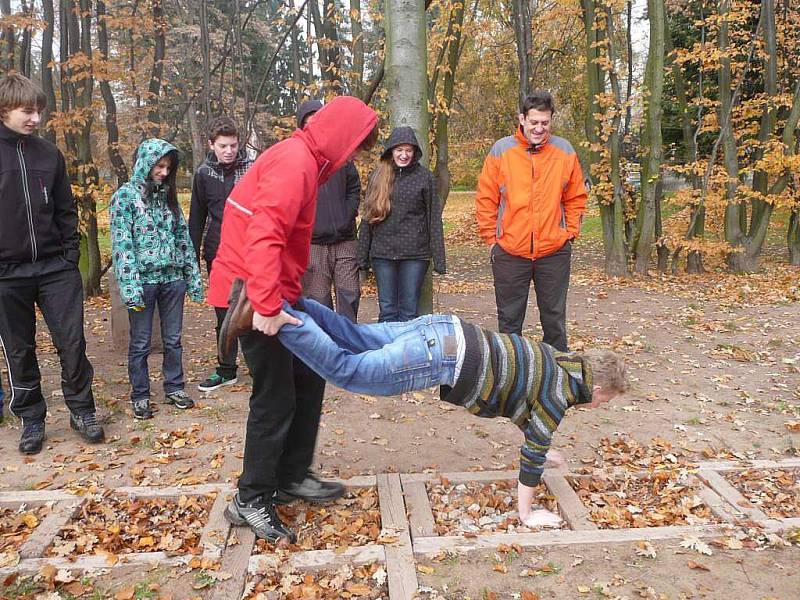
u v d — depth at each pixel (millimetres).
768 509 3334
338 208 4871
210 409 4750
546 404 2951
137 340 4535
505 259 4773
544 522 3168
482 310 8891
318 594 2662
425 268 5289
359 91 10969
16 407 3998
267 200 2523
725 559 2875
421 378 2844
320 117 2697
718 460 3934
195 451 4016
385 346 2834
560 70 18125
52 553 2918
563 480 3564
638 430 4398
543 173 4598
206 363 6145
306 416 3213
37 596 2631
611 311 8602
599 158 11523
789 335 7117
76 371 4078
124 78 9594
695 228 11695
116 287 6422
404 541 2971
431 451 4062
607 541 2992
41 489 3510
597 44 11070
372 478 3598
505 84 19328
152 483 3582
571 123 20516
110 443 4156
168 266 4598
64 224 4020
